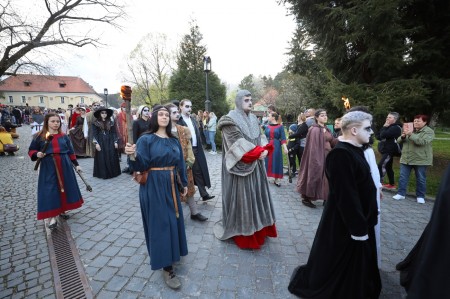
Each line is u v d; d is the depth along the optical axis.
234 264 2.74
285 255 2.92
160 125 2.41
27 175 6.67
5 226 3.72
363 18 6.14
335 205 1.97
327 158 1.98
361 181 1.90
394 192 5.22
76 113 9.25
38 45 11.41
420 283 1.07
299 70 10.16
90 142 6.52
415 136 4.52
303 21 8.23
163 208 2.31
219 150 11.12
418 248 2.33
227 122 2.99
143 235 3.40
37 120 11.12
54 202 3.55
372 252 2.01
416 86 6.32
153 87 32.88
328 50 8.07
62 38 12.12
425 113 7.12
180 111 4.16
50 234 3.45
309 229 3.61
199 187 4.47
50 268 2.71
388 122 5.23
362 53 7.20
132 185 5.84
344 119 2.01
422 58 6.65
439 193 1.13
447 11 6.72
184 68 22.70
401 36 6.67
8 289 2.39
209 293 2.29
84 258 2.86
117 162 6.72
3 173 6.87
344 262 1.93
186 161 3.64
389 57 6.39
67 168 3.74
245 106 3.10
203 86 22.03
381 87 6.73
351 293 1.91
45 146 3.36
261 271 2.62
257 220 3.00
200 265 2.72
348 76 8.09
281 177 5.75
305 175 4.42
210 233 3.44
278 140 5.70
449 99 6.47
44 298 2.26
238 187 3.01
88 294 2.28
